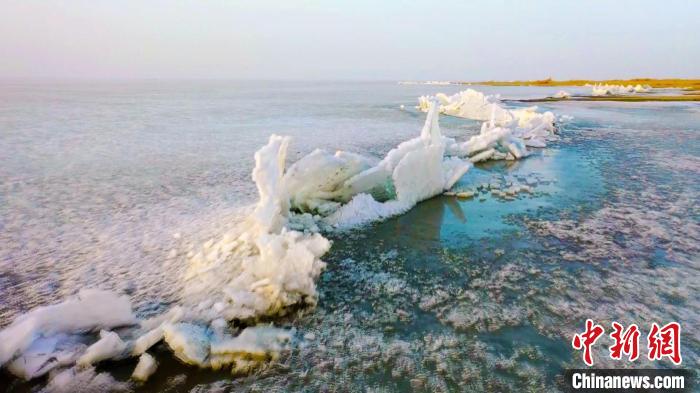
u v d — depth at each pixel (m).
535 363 3.66
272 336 3.97
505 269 5.55
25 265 5.66
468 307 4.59
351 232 6.95
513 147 13.54
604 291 4.93
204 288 4.95
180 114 29.53
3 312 4.56
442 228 7.17
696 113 28.36
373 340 4.00
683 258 5.83
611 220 7.50
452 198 9.05
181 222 7.28
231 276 5.13
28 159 12.83
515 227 7.21
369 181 8.28
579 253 6.06
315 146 15.62
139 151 14.43
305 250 4.77
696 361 3.67
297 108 36.03
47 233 6.81
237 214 7.48
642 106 35.41
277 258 4.77
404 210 8.06
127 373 3.63
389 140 17.20
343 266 5.67
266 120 25.61
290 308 4.54
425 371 3.56
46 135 18.06
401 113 30.84
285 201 7.06
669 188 9.66
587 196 9.11
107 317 4.20
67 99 47.16
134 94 64.00
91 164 12.18
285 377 3.52
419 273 5.46
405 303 4.70
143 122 23.91
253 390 3.38
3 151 14.12
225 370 3.64
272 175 6.39
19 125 21.62
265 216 6.02
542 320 4.32
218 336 3.98
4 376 3.57
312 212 7.73
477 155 13.27
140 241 6.45
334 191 8.16
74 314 4.09
